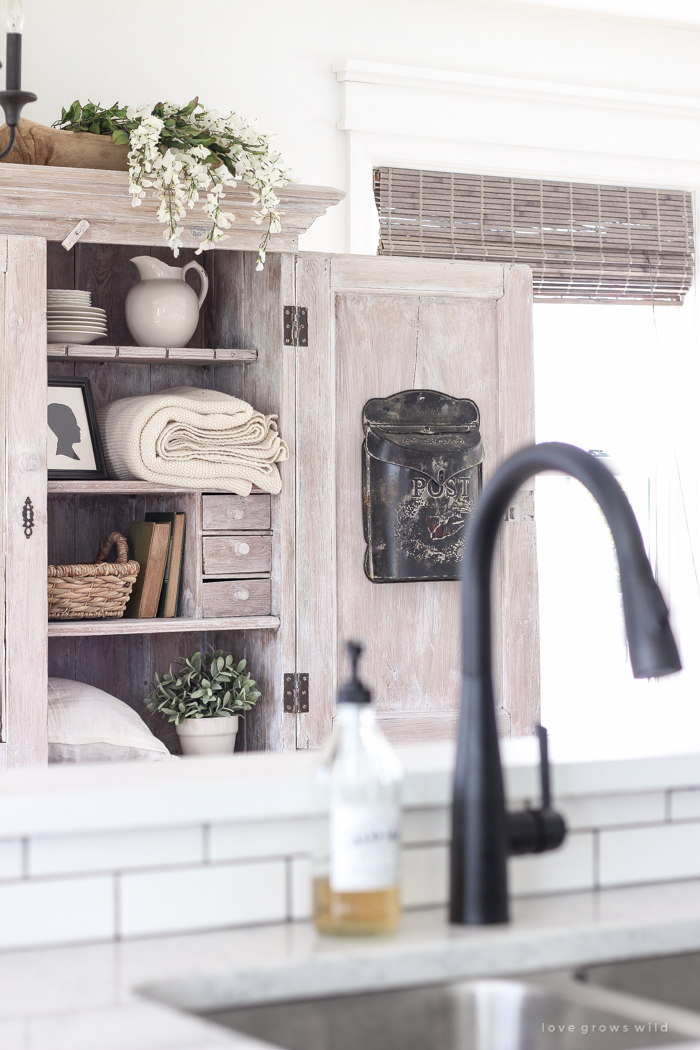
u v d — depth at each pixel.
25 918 0.86
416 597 2.62
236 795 0.92
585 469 0.86
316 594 2.52
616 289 3.35
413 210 3.11
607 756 1.06
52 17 2.77
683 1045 0.69
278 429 2.52
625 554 0.83
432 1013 0.84
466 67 3.16
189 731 2.55
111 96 2.83
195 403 2.43
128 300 2.63
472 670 0.90
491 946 0.85
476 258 3.16
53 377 2.51
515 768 1.00
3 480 2.27
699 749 1.14
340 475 2.56
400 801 0.89
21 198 2.26
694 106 3.35
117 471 2.54
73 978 0.79
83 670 2.80
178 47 2.89
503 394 2.68
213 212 2.33
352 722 0.88
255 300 2.63
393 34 3.09
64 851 0.88
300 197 2.43
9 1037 0.68
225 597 2.51
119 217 2.35
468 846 0.89
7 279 2.27
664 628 0.81
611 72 3.31
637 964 0.90
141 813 0.89
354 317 2.57
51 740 2.34
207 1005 0.80
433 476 2.61
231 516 2.52
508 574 2.68
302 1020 0.82
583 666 3.58
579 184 3.30
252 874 0.92
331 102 3.03
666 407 3.48
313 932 0.90
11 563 2.27
